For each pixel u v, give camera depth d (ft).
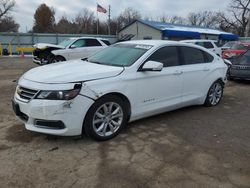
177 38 108.27
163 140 14.93
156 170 11.82
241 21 179.42
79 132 13.61
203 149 13.99
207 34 114.83
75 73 13.99
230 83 34.63
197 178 11.32
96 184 10.71
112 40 118.83
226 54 50.70
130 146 14.05
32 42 103.09
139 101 15.98
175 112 20.15
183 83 18.63
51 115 12.84
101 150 13.50
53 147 13.61
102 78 14.15
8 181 10.75
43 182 10.75
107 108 14.52
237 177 11.50
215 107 22.04
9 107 20.06
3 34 98.94
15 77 35.40
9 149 13.28
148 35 115.34
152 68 15.47
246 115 20.12
